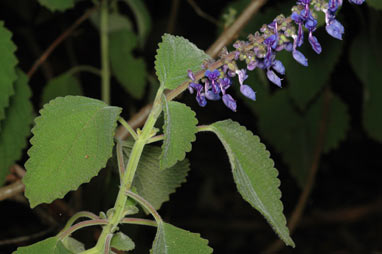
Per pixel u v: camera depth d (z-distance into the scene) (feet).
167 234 1.53
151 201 1.81
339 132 3.15
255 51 1.49
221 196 5.06
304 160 3.14
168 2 4.52
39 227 3.83
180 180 1.80
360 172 5.26
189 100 2.78
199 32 4.68
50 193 1.49
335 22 1.47
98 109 1.54
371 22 2.75
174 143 1.48
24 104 2.15
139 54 3.94
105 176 2.17
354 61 3.03
